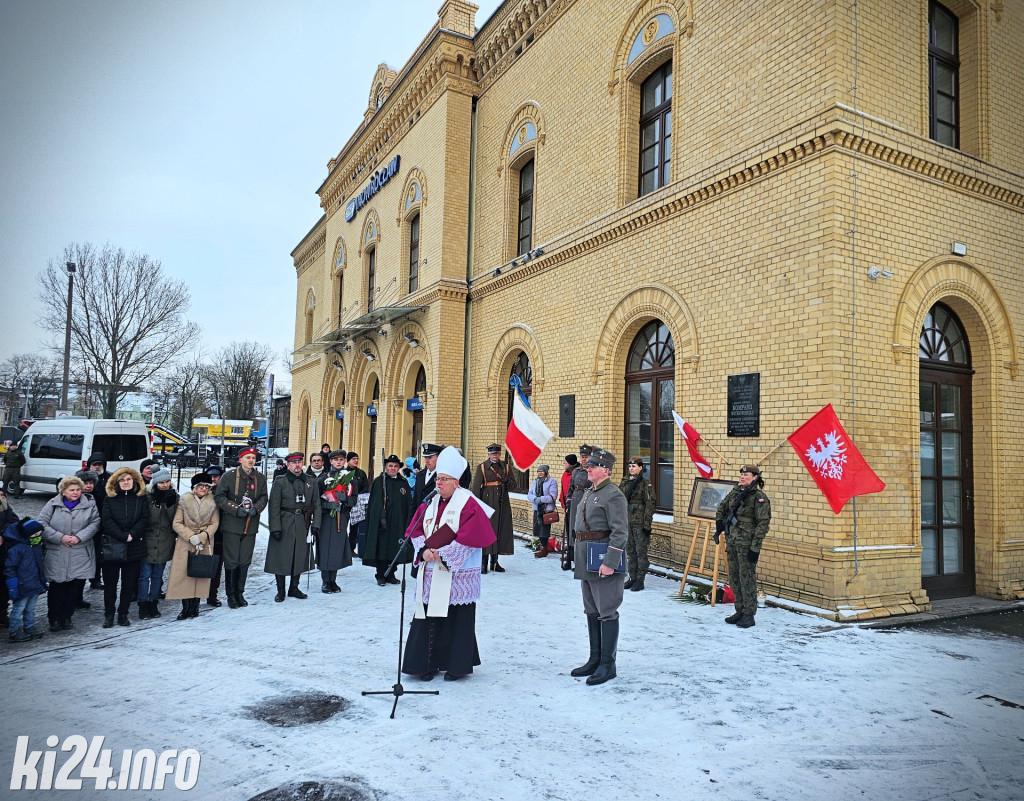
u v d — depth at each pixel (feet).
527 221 51.08
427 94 60.49
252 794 12.16
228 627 23.79
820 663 19.81
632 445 38.70
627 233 38.14
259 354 232.73
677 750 14.03
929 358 30.45
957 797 12.40
